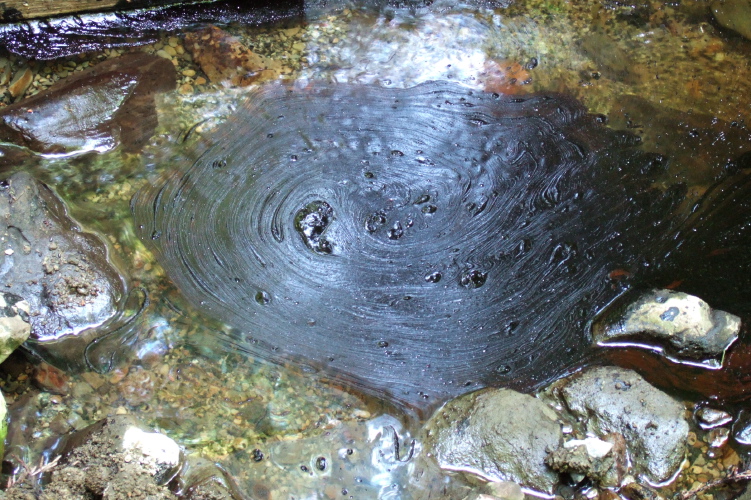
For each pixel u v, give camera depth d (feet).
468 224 4.47
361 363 4.19
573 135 4.69
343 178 4.55
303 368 4.17
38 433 3.97
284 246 4.40
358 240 4.42
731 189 4.56
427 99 4.78
